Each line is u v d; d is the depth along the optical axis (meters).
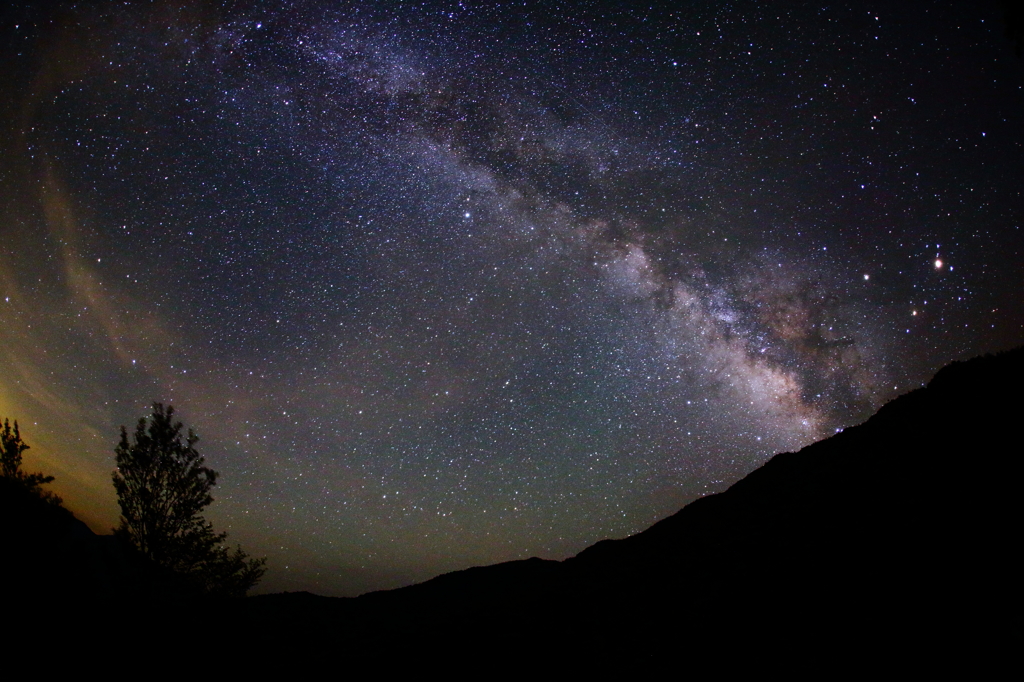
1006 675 5.47
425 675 10.85
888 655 6.43
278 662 9.97
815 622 7.77
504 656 10.95
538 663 10.29
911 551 8.17
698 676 7.88
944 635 6.32
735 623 8.90
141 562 7.89
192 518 8.62
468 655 11.41
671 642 9.34
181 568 8.25
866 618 7.29
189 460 8.87
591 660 9.77
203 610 7.60
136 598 6.90
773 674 7.11
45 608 5.83
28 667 5.03
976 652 5.89
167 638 6.58
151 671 5.95
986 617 6.27
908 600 7.20
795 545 10.54
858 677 6.32
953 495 9.04
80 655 5.55
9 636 5.26
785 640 7.71
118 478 8.48
